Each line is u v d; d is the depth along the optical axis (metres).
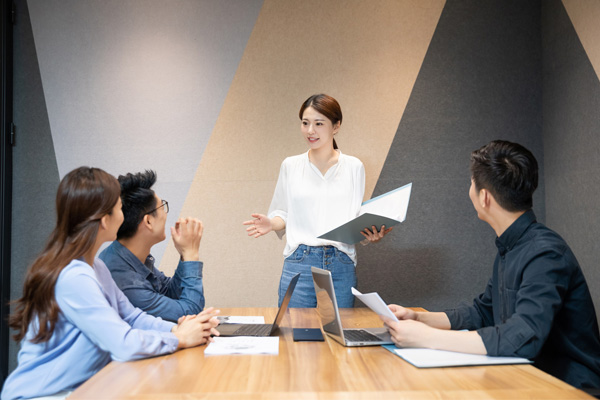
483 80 3.25
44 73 3.21
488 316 1.68
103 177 1.35
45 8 3.22
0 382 2.98
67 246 1.29
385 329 1.61
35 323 1.26
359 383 1.04
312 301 2.39
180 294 1.92
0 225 3.05
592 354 1.37
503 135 3.24
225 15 3.25
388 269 3.19
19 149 3.17
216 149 3.22
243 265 3.19
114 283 1.53
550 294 1.27
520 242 1.43
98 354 1.30
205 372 1.12
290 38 3.25
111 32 3.23
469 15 3.25
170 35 3.25
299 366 1.18
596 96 2.68
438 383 1.04
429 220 3.20
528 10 3.25
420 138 3.23
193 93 3.23
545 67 3.21
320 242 2.40
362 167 2.54
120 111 3.21
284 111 3.24
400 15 3.25
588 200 2.76
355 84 3.24
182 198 3.20
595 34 2.69
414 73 3.25
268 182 3.21
